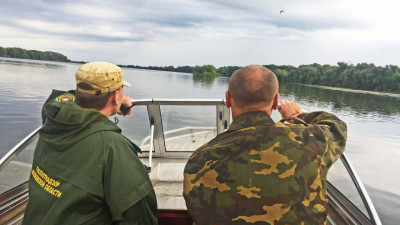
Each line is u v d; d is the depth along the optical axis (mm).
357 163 10141
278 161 961
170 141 3000
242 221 912
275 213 908
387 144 15250
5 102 21625
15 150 1931
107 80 1182
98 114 1143
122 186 1085
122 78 1273
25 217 1111
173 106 2709
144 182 1154
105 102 1216
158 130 2877
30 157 2102
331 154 1074
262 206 917
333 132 1199
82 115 1102
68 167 1078
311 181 958
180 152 3096
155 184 2662
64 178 1065
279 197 920
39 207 1077
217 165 990
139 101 2584
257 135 1016
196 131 2867
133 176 1116
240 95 1105
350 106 41906
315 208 937
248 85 1086
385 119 29656
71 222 1039
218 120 2801
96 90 1172
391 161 10750
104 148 1092
